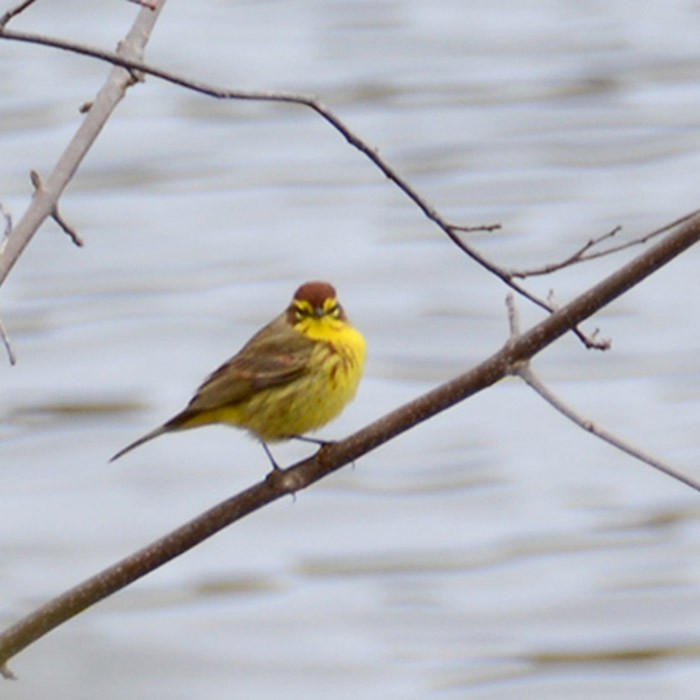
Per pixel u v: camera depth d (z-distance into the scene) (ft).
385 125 81.66
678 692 46.29
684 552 51.70
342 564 52.08
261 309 65.51
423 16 93.45
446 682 46.57
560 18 93.40
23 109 80.79
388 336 64.18
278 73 86.99
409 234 71.31
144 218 72.43
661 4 94.94
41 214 23.70
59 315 64.69
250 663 47.09
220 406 31.32
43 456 56.95
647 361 61.67
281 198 74.54
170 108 83.61
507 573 51.11
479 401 60.29
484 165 77.46
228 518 25.23
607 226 71.36
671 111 82.17
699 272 67.31
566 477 55.62
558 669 47.21
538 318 65.36
